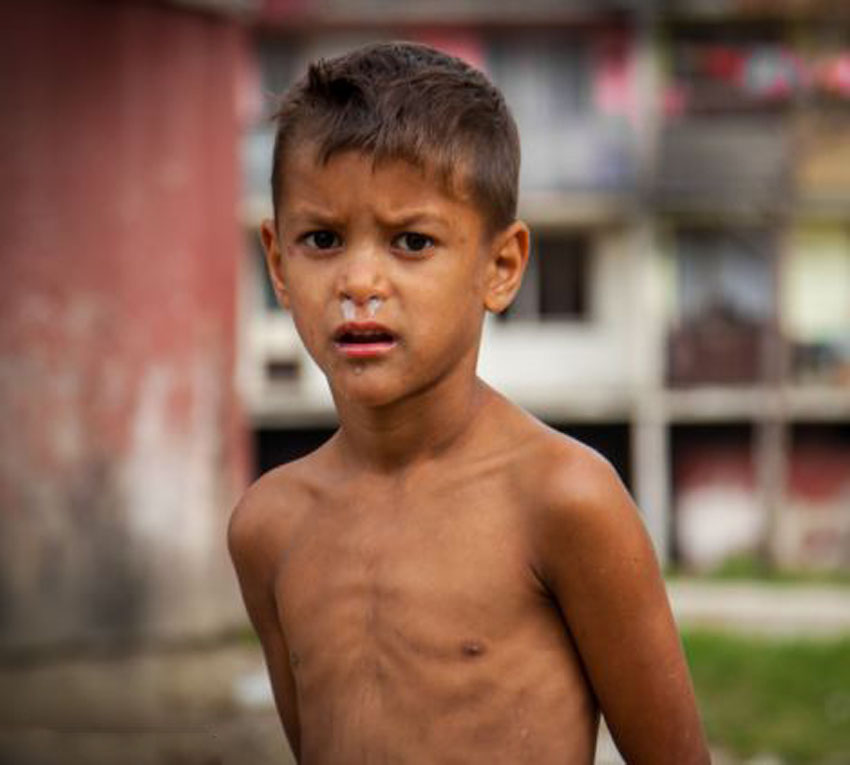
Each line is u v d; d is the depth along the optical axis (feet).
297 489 6.31
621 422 81.41
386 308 5.41
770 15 78.07
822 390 80.23
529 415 5.94
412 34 76.89
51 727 27.32
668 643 5.80
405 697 5.64
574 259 80.69
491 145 5.60
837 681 31.14
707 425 80.69
